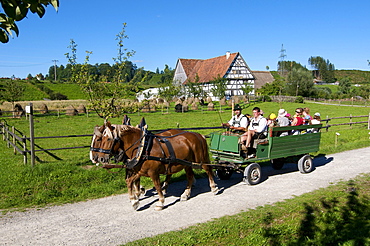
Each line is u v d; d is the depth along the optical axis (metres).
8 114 31.89
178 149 7.58
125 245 5.44
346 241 5.64
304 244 5.51
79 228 6.27
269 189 8.84
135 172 7.32
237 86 63.34
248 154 9.38
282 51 63.38
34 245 5.52
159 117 32.00
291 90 70.94
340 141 17.06
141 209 7.38
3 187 8.40
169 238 5.66
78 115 33.03
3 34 2.64
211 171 8.43
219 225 6.21
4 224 6.46
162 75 149.12
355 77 151.75
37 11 2.72
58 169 9.73
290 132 10.38
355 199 7.79
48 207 7.50
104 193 8.52
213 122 27.34
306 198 7.89
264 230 5.99
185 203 7.79
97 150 6.75
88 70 12.00
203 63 69.94
